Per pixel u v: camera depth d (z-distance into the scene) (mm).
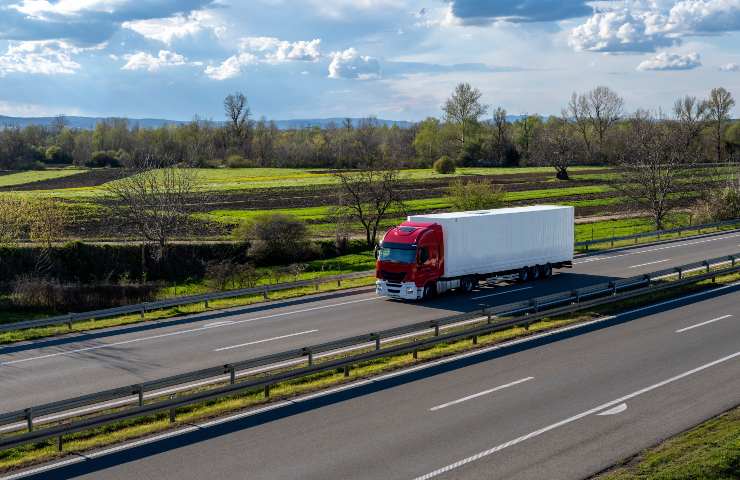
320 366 16891
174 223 44406
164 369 19172
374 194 52531
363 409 14984
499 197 52344
